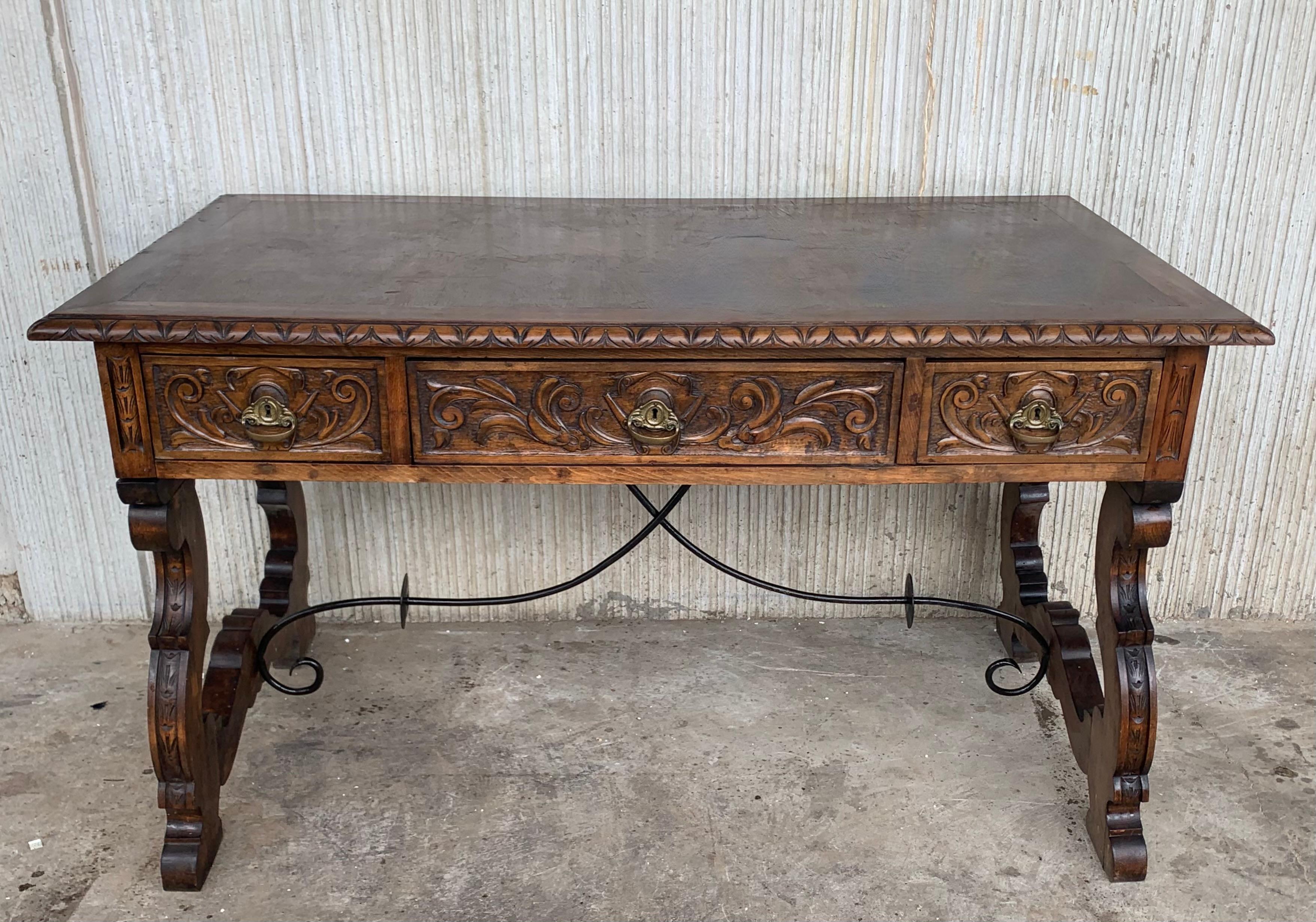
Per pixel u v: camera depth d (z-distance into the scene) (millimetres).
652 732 2488
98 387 2674
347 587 2855
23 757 2410
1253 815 2266
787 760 2404
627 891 2078
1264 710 2572
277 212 2414
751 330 1761
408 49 2451
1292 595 2898
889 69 2480
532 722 2518
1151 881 2111
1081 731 2240
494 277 1998
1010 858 2160
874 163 2562
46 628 2861
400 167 2553
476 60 2463
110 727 2506
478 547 2820
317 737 2465
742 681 2658
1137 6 2434
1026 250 2178
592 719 2527
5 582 2840
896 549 2838
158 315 1783
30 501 2766
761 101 2500
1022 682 2650
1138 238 2627
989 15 2439
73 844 2188
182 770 2047
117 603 2881
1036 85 2498
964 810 2273
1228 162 2551
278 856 2158
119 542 2818
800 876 2113
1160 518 1956
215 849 2150
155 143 2518
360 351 1853
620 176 2564
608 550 2826
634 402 1887
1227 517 2822
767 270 2047
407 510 2781
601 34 2443
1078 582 2879
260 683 2428
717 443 1915
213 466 1922
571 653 2762
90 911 2041
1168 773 2377
